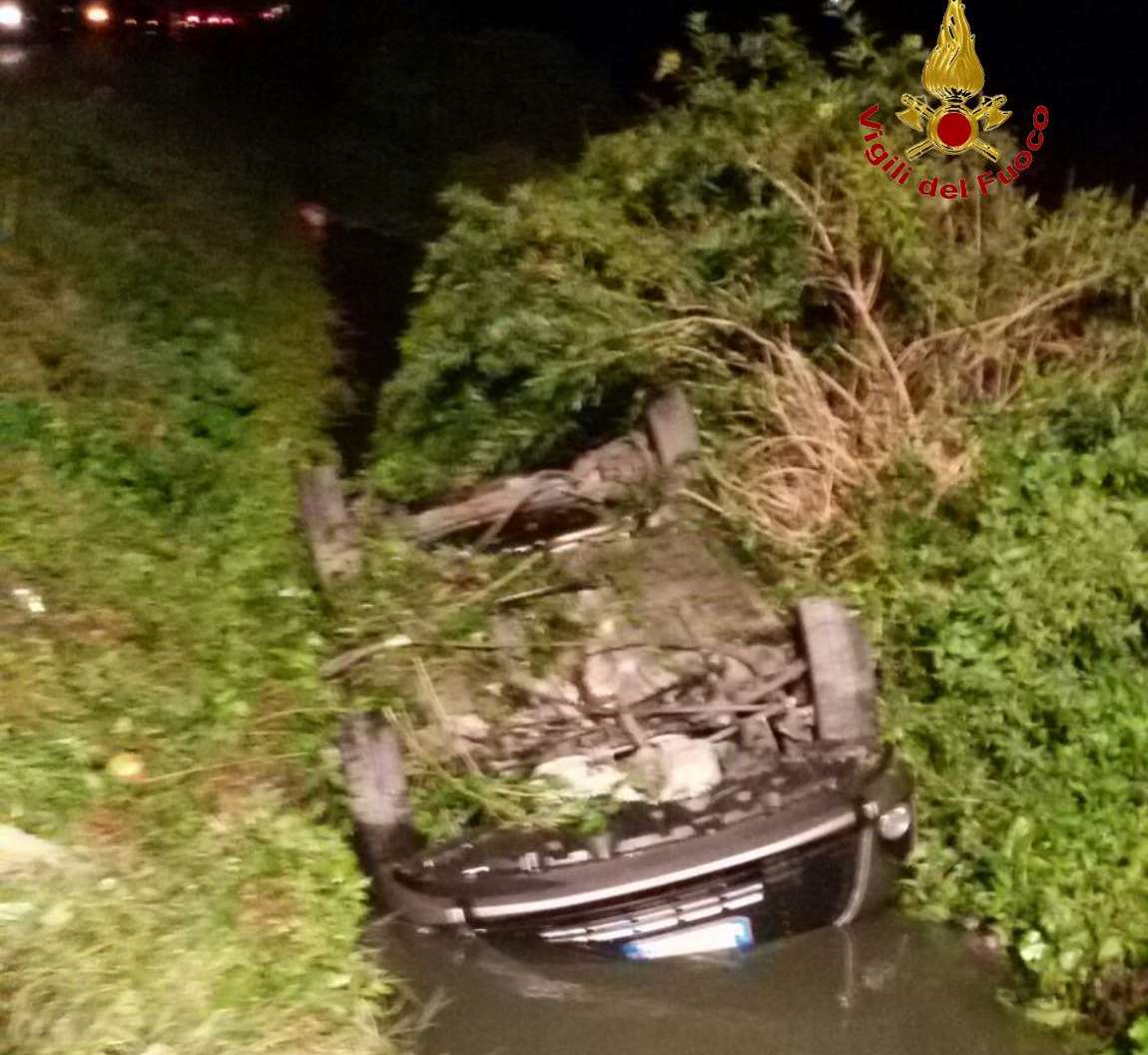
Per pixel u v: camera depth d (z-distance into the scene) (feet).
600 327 20.66
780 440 20.75
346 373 31.73
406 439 22.18
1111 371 20.52
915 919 14.06
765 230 20.98
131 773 15.52
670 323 21.04
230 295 32.35
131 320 27.45
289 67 73.31
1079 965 13.26
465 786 14.73
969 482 19.10
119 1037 11.53
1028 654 15.97
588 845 13.53
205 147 50.19
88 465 21.97
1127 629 15.96
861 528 19.16
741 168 21.89
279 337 32.40
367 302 37.50
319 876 14.35
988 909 13.97
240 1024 12.24
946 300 20.76
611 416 21.70
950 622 16.76
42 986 11.87
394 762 15.05
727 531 19.29
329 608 18.58
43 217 30.32
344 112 60.03
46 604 18.19
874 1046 12.64
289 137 59.62
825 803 13.51
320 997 12.94
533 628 17.06
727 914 13.19
